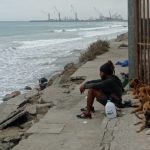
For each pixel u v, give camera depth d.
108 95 10.02
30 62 37.19
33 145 8.23
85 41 68.44
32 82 25.34
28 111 12.09
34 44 66.12
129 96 11.42
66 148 7.94
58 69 30.67
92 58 22.83
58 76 20.75
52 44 64.44
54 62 35.84
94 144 8.07
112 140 8.13
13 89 22.94
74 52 44.97
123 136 8.27
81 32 114.44
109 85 9.96
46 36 96.38
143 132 8.42
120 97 10.13
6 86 24.09
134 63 12.39
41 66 33.47
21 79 26.80
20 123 11.63
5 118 12.39
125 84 12.44
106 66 10.09
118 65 19.02
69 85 15.38
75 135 8.71
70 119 9.99
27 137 8.99
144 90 10.48
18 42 73.25
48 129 9.24
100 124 9.37
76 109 11.06
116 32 104.56
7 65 35.34
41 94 14.88
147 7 11.51
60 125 9.51
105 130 8.77
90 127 9.21
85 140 8.34
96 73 17.16
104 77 10.16
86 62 21.42
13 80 26.44
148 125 8.58
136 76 12.33
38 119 11.30
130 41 12.44
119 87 10.12
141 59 12.11
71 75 17.52
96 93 9.95
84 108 10.84
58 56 41.81
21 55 45.81
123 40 39.62
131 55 12.44
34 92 16.19
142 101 9.77
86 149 7.82
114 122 9.18
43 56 43.09
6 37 94.31
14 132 10.77
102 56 23.92
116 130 8.68
